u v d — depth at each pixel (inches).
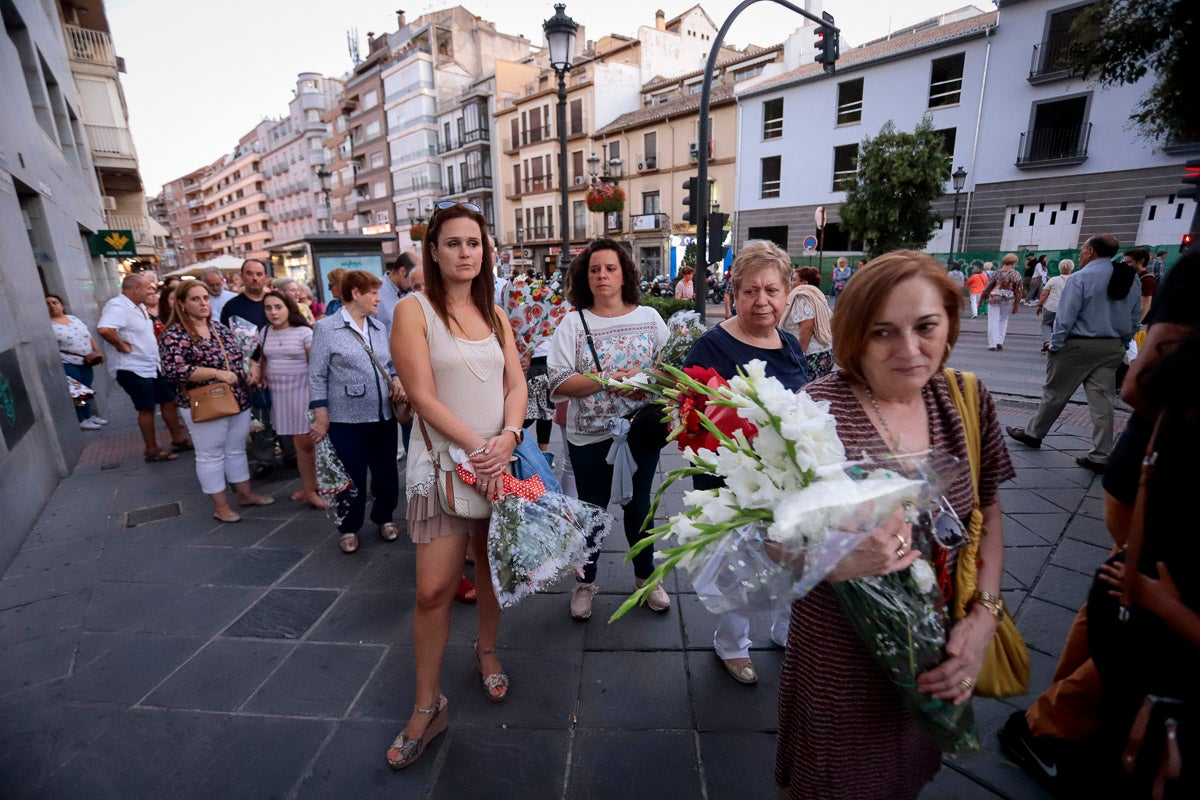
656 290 952.9
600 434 100.0
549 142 1295.5
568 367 99.0
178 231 4311.0
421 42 1644.9
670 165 1108.5
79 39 613.0
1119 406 243.0
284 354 152.3
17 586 120.5
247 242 3115.2
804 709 50.2
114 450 226.1
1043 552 121.9
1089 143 677.3
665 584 115.0
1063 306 170.9
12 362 159.5
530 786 71.1
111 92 638.5
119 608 111.1
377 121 1797.5
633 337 100.0
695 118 1047.0
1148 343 51.3
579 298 103.0
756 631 100.5
